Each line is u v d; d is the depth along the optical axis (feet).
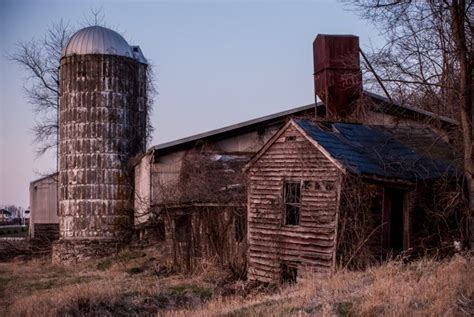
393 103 65.67
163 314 50.90
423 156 66.49
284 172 63.98
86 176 104.68
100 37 106.93
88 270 90.43
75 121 105.40
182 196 84.17
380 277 43.65
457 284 38.11
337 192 57.72
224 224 74.79
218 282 69.10
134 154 108.78
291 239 62.54
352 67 80.79
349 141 63.93
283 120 99.09
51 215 133.39
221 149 98.84
